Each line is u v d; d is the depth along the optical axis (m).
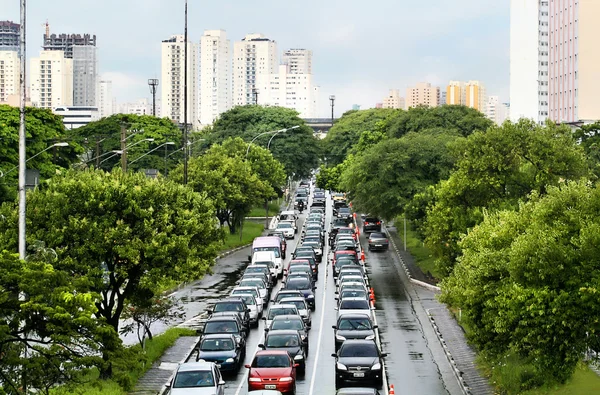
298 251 72.94
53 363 22.89
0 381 22.67
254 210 123.75
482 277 30.44
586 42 162.25
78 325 23.23
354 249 77.25
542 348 26.61
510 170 52.62
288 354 34.09
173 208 37.81
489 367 36.62
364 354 35.03
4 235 33.59
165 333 45.09
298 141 136.25
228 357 36.78
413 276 68.38
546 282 26.62
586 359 34.66
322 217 107.31
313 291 59.78
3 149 79.25
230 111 143.50
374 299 57.22
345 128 165.75
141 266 36.22
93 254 35.00
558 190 28.61
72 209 35.28
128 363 24.36
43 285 22.98
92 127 129.88
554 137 52.50
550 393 31.27
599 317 25.27
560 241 26.69
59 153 88.25
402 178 79.19
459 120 112.00
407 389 34.56
